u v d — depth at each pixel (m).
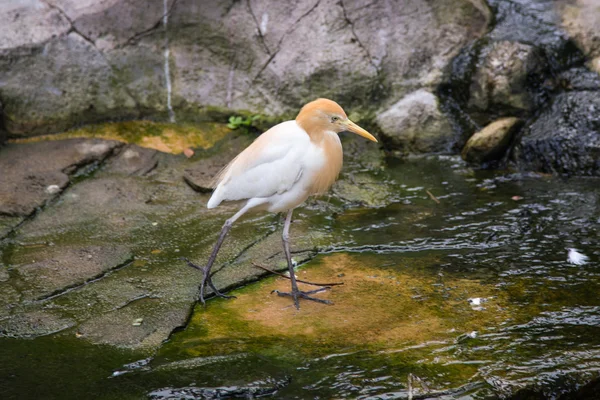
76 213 10.45
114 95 13.40
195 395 6.43
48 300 8.15
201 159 12.40
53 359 7.02
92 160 11.97
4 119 12.62
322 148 8.04
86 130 13.13
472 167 12.61
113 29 13.41
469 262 9.09
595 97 12.22
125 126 13.30
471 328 7.51
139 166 12.02
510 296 8.20
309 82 13.47
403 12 13.62
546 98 12.96
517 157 12.43
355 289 8.45
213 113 13.64
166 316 7.81
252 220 10.48
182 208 10.81
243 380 6.61
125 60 13.47
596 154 11.84
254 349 7.18
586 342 7.20
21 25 13.05
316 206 10.97
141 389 6.51
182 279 8.70
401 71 13.52
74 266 8.91
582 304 7.98
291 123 8.24
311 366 6.88
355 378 6.66
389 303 8.09
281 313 7.94
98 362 6.96
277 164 8.01
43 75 12.98
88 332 7.50
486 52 13.14
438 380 6.60
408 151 13.29
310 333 7.49
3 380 6.66
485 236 9.86
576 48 13.01
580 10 13.27
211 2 13.60
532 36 13.25
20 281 8.53
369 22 13.59
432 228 10.16
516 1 13.75
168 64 13.69
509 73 12.80
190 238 9.86
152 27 13.55
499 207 10.84
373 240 9.80
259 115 13.53
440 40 13.56
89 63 13.27
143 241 9.73
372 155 12.84
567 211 10.61
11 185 10.94
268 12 13.65
